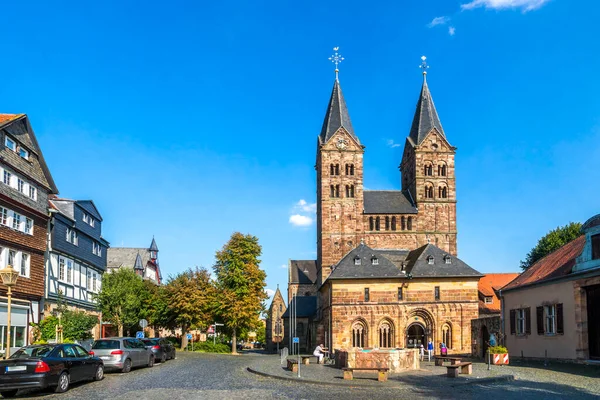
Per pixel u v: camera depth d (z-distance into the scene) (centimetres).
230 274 8656
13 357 2578
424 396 2478
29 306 4662
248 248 8775
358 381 3056
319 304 9631
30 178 4819
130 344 3841
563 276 4284
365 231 9719
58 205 5828
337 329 7038
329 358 5834
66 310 5216
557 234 9050
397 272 7194
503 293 5384
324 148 9875
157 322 9006
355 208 9762
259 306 8694
